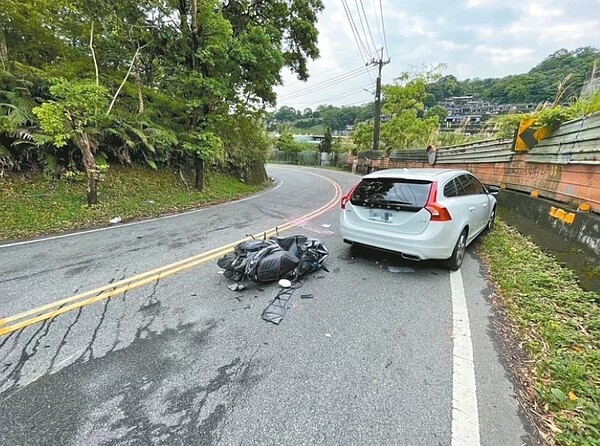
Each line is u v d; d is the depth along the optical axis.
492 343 2.69
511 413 1.95
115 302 3.25
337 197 11.96
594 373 2.29
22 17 7.88
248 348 2.55
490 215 6.21
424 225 4.04
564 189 5.20
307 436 1.76
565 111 5.71
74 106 6.31
